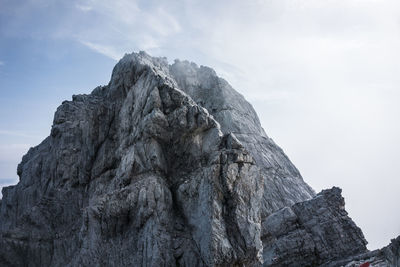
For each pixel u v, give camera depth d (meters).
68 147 51.44
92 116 52.91
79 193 49.81
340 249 47.78
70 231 47.44
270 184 57.88
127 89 53.69
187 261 38.09
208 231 37.75
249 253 37.88
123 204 41.06
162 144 45.06
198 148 43.88
